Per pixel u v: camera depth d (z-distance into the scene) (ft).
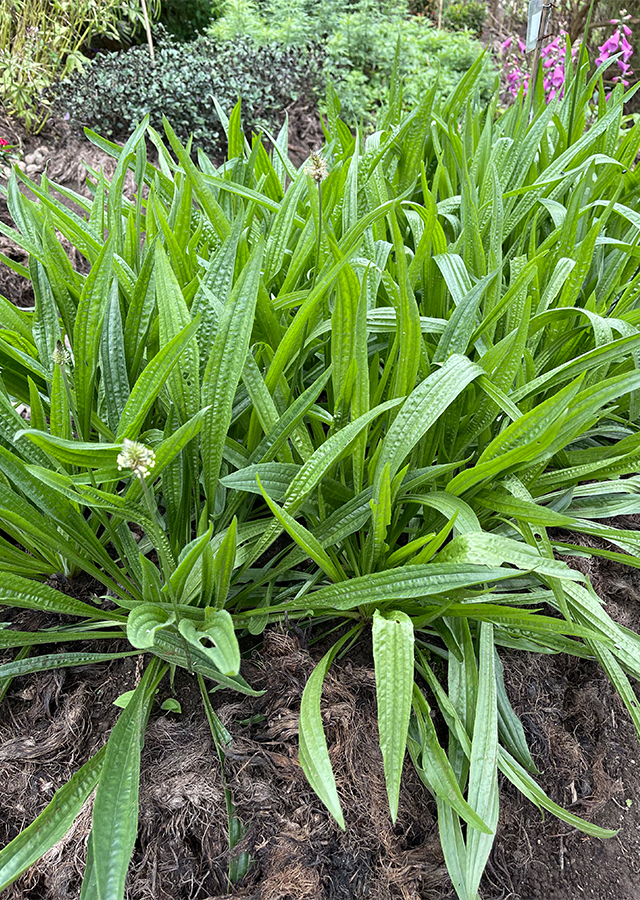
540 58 3.24
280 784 1.44
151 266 1.62
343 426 1.57
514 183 2.50
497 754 1.52
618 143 2.75
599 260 2.31
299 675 1.55
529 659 1.88
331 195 2.13
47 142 5.74
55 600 1.40
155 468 1.28
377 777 1.52
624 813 1.82
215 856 1.38
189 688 1.61
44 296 1.61
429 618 1.52
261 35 7.32
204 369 1.55
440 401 1.43
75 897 1.34
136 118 5.75
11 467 1.35
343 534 1.51
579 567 2.01
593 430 2.12
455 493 1.53
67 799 1.25
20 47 5.80
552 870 1.69
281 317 1.90
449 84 6.69
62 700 1.60
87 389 1.54
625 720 1.96
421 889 1.49
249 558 1.57
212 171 2.42
